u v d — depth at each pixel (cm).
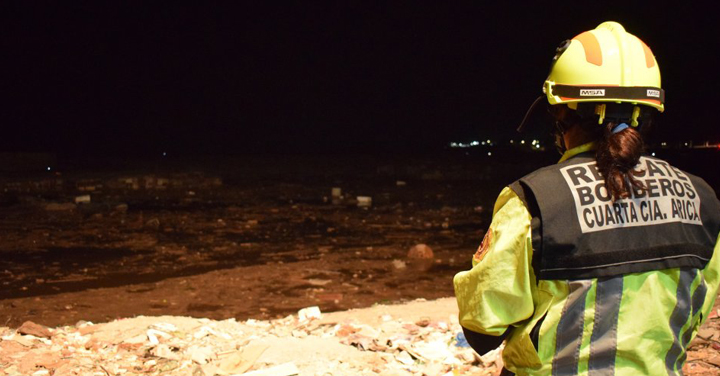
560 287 141
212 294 815
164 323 499
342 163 3744
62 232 1298
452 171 3142
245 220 1517
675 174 153
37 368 396
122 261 1030
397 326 493
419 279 912
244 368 396
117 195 2002
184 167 3250
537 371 145
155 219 1444
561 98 158
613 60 154
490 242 148
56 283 880
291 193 2161
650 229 143
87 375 383
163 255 1083
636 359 139
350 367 395
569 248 140
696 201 152
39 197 1859
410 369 395
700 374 367
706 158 3194
